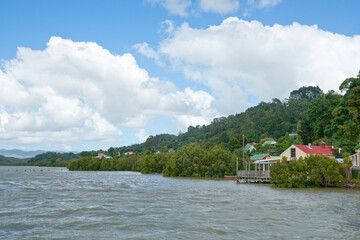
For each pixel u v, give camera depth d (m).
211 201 34.53
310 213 26.69
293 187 52.94
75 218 24.53
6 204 31.81
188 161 99.19
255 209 28.83
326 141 80.06
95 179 78.81
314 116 79.56
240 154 112.88
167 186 56.38
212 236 18.92
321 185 54.62
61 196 38.75
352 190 48.34
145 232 19.98
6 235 19.42
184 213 26.70
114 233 19.78
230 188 52.19
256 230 20.44
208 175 92.31
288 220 23.67
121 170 169.88
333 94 78.50
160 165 122.69
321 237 18.73
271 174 58.19
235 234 19.41
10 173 118.94
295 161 56.12
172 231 20.22
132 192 44.34
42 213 26.67
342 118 67.94
